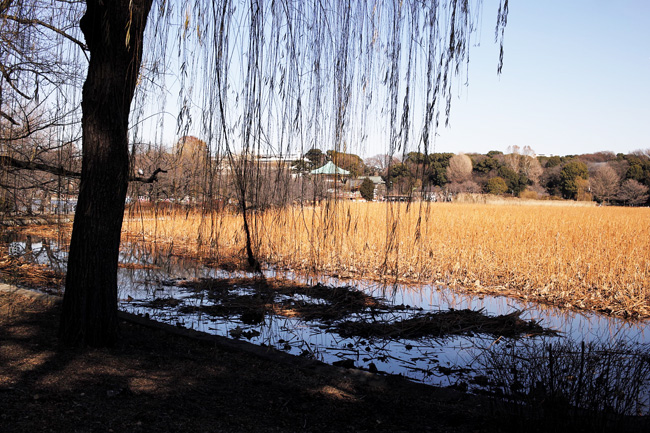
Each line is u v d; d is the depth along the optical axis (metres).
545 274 9.33
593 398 2.93
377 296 8.01
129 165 4.16
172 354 4.05
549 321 6.73
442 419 3.09
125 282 8.48
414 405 3.32
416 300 7.88
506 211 28.84
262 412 3.02
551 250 11.41
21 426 2.54
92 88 3.79
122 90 3.82
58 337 4.10
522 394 3.12
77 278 3.97
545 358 3.30
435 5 3.05
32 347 3.85
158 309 6.48
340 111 3.34
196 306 6.71
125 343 4.21
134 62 3.74
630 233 16.02
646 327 6.41
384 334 5.70
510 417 3.01
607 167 61.44
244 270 9.66
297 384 3.60
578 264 9.91
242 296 7.43
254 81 2.95
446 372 4.40
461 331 5.93
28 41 4.80
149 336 4.56
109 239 4.03
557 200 58.28
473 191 53.91
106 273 4.04
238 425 2.79
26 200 7.50
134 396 3.08
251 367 3.91
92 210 3.93
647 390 3.09
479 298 8.11
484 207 35.28
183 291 7.75
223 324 5.83
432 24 3.05
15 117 5.57
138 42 3.57
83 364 3.57
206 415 2.89
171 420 2.78
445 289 8.68
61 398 2.94
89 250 3.96
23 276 7.68
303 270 9.57
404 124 3.18
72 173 5.75
